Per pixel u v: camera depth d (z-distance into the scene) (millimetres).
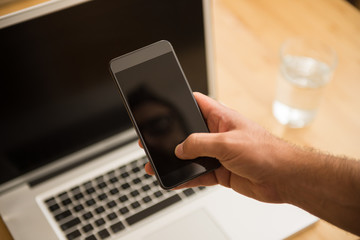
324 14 1154
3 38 684
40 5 686
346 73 1040
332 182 647
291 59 987
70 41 736
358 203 635
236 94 1023
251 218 806
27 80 737
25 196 830
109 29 757
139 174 854
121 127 892
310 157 665
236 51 1098
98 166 867
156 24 795
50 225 795
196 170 685
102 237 784
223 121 714
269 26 1139
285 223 800
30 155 823
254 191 745
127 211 811
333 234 812
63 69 756
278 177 678
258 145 664
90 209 812
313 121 976
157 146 673
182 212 815
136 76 671
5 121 758
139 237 788
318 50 977
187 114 691
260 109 1001
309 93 948
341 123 969
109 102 840
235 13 1170
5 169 813
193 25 834
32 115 778
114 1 734
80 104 812
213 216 810
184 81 694
